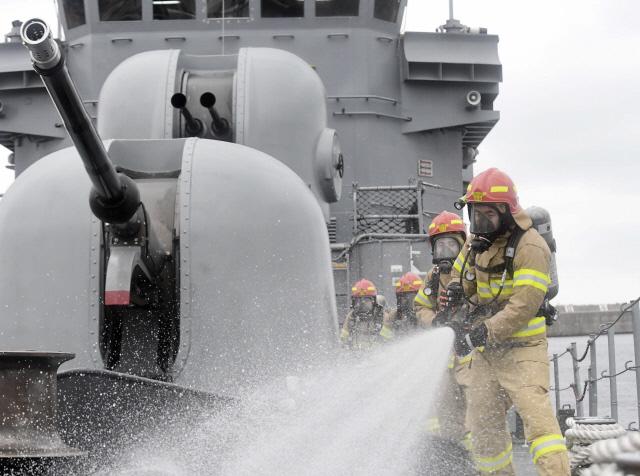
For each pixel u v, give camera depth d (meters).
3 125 11.35
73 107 3.92
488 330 5.17
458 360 6.35
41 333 4.81
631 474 1.70
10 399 3.49
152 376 4.84
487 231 5.24
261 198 5.05
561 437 5.18
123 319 4.96
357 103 10.82
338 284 9.80
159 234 5.02
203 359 4.77
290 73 6.84
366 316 9.42
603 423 6.08
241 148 5.31
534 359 5.29
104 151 4.16
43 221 4.93
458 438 6.43
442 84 11.48
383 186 10.52
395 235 9.77
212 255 4.86
